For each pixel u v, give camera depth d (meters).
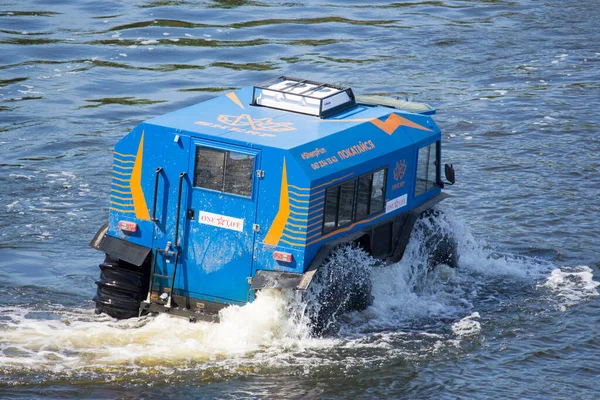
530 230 53.97
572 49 96.25
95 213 54.16
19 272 45.75
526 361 38.69
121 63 85.75
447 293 45.53
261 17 103.88
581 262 49.97
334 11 107.94
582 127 72.88
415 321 42.03
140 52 89.06
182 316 39.56
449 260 48.25
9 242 49.41
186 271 39.31
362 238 41.84
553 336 41.09
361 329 40.78
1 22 96.81
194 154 38.50
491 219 55.44
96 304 40.31
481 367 38.00
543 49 95.88
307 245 37.66
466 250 50.41
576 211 56.81
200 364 36.47
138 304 40.00
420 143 45.19
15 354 36.41
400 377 36.75
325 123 41.56
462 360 38.47
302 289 36.91
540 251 51.25
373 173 41.50
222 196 38.34
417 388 36.00
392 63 88.75
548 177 62.41
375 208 42.25
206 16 103.06
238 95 44.41
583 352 39.69
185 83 80.62
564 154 66.94
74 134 67.62
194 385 35.00
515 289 46.31
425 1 115.38
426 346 39.59
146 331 38.56
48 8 103.75
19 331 38.47
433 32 100.25
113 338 38.06
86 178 59.41
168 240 39.31
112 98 76.31
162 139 38.88
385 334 40.47
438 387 36.16
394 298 44.06
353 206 40.53
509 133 71.25
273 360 37.25
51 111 72.38
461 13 109.56
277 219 37.75
